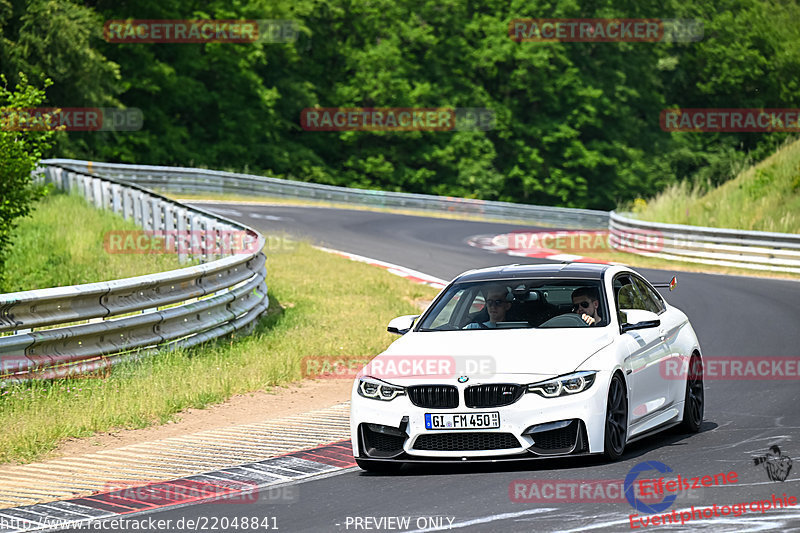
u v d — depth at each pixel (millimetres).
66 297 40438
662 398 31438
